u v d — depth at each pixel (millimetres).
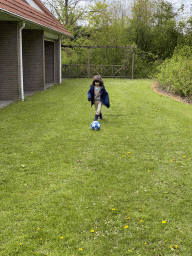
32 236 3203
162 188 4422
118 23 25188
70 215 3617
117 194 4195
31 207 3797
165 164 5371
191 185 4535
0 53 11219
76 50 25188
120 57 24000
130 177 4781
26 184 4426
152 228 3408
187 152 6000
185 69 14250
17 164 5188
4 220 3480
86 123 8242
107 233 3295
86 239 3186
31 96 12719
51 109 10016
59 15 28250
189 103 12328
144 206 3889
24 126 7762
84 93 13836
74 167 5137
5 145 6203
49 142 6488
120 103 11328
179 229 3395
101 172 4934
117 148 6188
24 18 10453
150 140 6762
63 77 23172
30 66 14398
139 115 9344
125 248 3053
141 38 25875
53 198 4035
